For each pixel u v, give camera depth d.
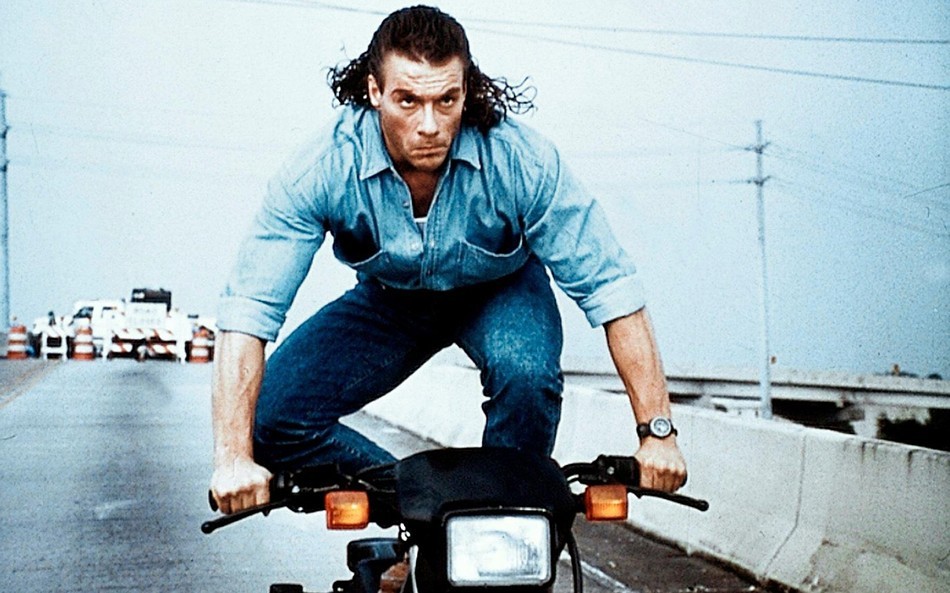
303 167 3.35
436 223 3.45
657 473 3.07
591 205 3.45
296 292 3.40
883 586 5.68
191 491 9.82
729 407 52.94
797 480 6.67
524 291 3.66
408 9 3.08
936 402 53.34
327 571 6.95
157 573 6.77
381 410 16.94
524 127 3.46
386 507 2.94
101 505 9.07
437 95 3.01
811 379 52.75
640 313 3.39
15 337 33.69
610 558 7.29
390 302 3.78
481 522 2.53
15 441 13.12
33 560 7.08
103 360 33.44
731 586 6.57
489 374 3.54
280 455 3.79
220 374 3.22
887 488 5.89
